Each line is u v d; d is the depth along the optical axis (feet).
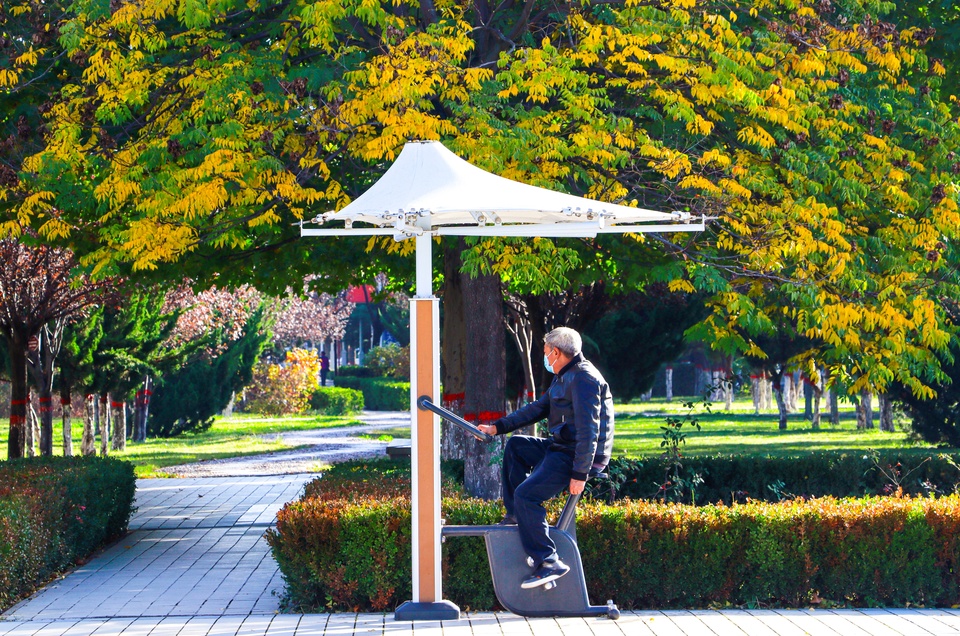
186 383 162.71
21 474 44.73
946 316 56.70
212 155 41.73
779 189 46.88
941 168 51.39
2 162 46.68
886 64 49.60
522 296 83.71
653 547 32.89
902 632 28.63
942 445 103.71
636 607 32.96
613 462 48.96
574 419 26.94
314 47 48.80
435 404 29.07
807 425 180.34
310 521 32.65
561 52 47.47
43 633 29.86
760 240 45.57
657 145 46.24
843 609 32.53
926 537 33.19
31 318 85.51
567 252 43.06
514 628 28.96
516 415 28.71
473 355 53.16
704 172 46.14
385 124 42.80
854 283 46.03
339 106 43.04
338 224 52.54
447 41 43.80
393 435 167.84
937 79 53.98
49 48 48.65
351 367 324.80
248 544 50.06
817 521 33.14
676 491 48.06
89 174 47.32
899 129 52.80
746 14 52.26
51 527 39.58
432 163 29.43
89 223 53.62
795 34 48.42
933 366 49.65
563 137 45.78
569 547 28.07
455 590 32.55
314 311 238.48
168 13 47.73
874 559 33.17
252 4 47.21
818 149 50.67
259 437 164.55
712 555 32.89
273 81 44.24
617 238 49.88
